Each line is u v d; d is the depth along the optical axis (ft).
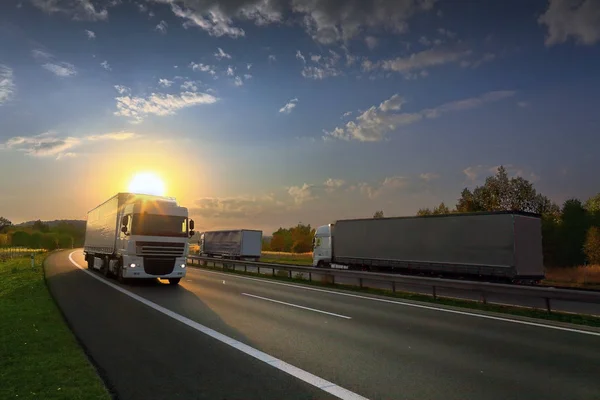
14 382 15.71
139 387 15.81
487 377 17.34
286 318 31.12
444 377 17.29
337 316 32.42
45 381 15.87
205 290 49.90
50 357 19.24
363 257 79.87
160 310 34.22
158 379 16.78
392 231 74.28
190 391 15.42
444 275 67.26
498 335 25.84
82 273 72.43
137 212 53.72
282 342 23.32
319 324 28.91
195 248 233.55
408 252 70.90
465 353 21.29
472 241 61.26
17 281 57.36
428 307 37.86
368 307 37.68
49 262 105.81
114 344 22.57
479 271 60.03
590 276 86.84
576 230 118.52
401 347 22.48
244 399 14.62
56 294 43.68
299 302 40.34
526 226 58.44
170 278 57.77
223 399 14.61
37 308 33.04
